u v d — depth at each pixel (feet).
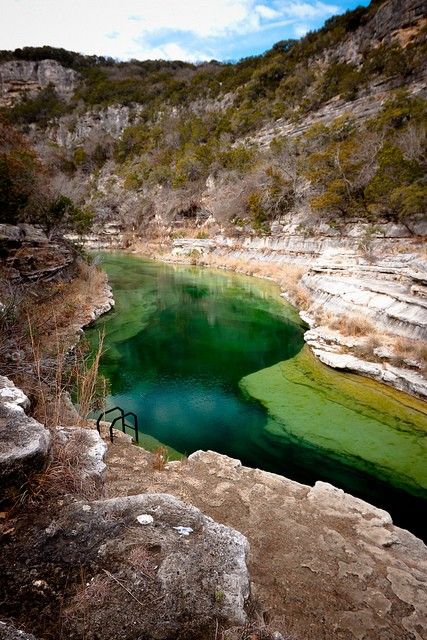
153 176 194.18
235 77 263.29
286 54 244.83
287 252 101.04
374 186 76.02
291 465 25.14
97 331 50.62
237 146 188.03
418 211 66.90
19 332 23.86
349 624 10.55
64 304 53.42
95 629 6.17
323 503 17.08
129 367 41.24
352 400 33.83
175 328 56.39
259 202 117.08
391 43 170.19
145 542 7.95
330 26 232.53
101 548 7.74
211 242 138.31
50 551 7.61
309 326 54.24
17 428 9.83
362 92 153.07
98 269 86.02
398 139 85.20
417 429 29.01
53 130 326.24
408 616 11.03
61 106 350.84
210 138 209.87
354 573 12.62
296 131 164.55
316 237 93.15
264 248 111.96
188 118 253.65
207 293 81.56
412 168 72.84
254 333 54.29
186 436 28.27
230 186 147.23
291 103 197.98
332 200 85.40
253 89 227.61
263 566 12.54
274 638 6.59
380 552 13.98
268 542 13.88
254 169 136.05
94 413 30.48
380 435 28.45
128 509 8.96
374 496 22.29
